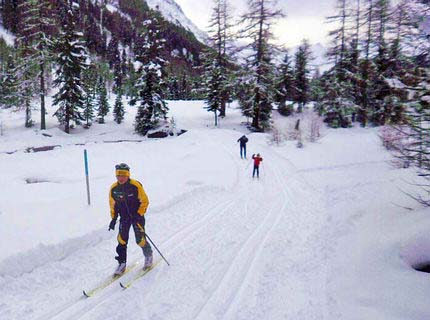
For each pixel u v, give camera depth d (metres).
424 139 5.82
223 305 4.84
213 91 38.94
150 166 17.66
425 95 5.62
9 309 4.55
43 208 8.55
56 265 5.83
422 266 5.48
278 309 4.73
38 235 6.55
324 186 13.04
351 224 7.81
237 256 6.55
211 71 40.53
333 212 9.26
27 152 22.31
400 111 6.39
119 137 34.91
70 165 17.38
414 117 5.80
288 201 10.98
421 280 4.79
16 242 6.12
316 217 9.15
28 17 32.16
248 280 5.59
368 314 4.23
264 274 5.80
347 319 4.23
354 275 5.34
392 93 6.80
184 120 41.75
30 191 11.12
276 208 10.14
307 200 11.09
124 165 5.48
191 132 32.50
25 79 33.56
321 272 5.71
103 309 4.65
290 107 44.19
